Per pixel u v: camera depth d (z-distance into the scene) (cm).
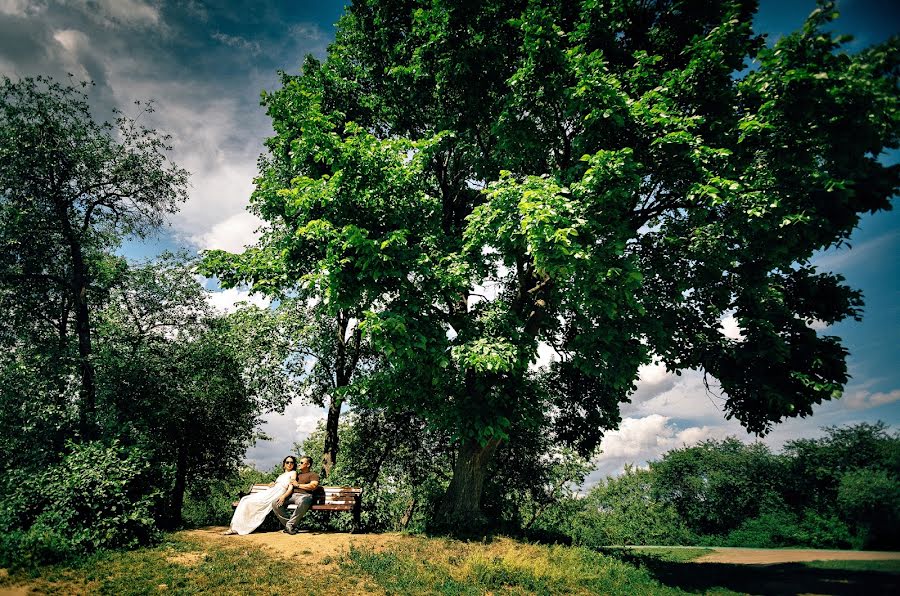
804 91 751
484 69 1118
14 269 1322
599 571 862
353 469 1880
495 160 1252
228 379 1744
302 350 1742
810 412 941
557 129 1112
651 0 1076
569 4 1042
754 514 3353
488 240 983
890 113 729
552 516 2716
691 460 4084
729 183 800
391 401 1115
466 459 1141
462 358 913
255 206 1300
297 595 622
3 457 1064
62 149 1325
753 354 955
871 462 1123
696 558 1438
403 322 861
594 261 841
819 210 848
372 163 949
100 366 1363
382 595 649
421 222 1070
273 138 1229
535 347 1043
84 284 1420
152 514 989
